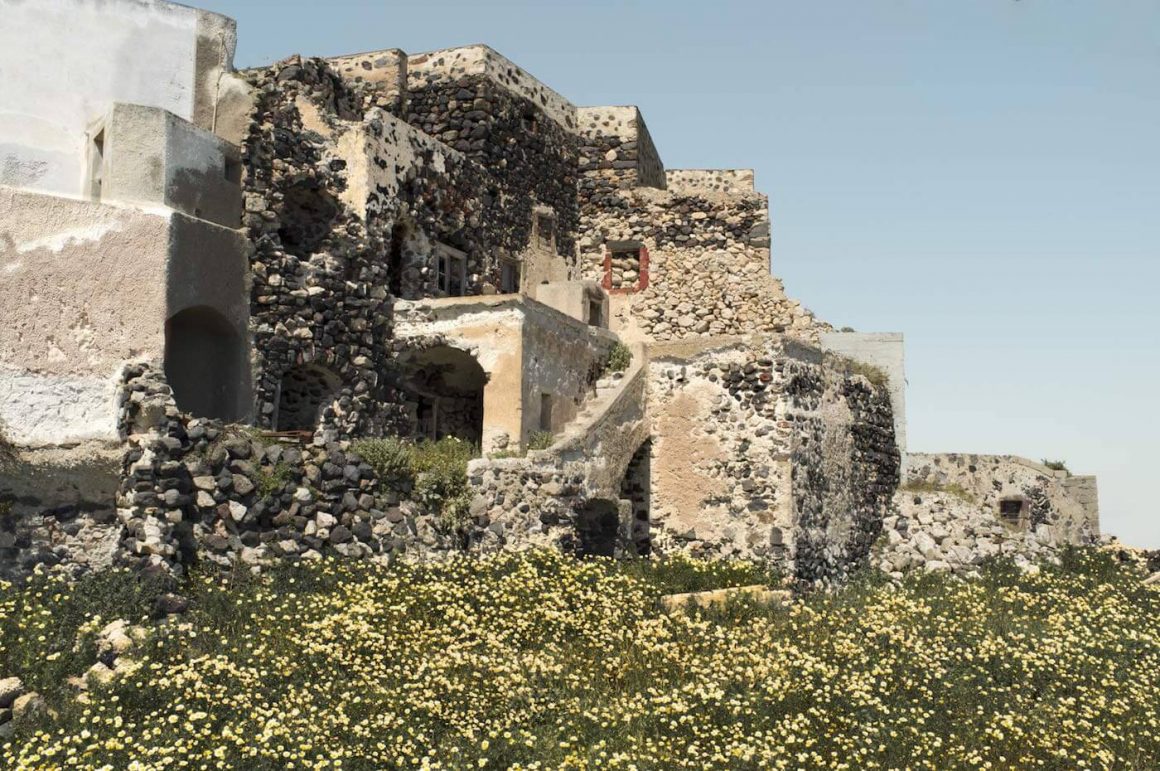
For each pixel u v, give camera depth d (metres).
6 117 20.20
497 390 22.66
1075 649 16.92
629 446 23.73
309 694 12.16
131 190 18.95
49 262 16.98
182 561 15.62
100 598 14.18
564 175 31.94
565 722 12.42
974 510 28.16
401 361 23.56
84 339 17.06
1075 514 33.25
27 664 12.27
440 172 26.14
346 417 22.02
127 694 11.70
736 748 11.96
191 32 22.03
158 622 14.19
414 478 18.86
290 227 23.06
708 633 16.27
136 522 15.53
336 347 21.98
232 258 20.09
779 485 23.34
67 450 16.09
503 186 28.91
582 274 32.31
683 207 32.16
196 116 21.80
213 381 19.88
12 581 15.13
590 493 21.91
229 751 10.82
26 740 10.93
